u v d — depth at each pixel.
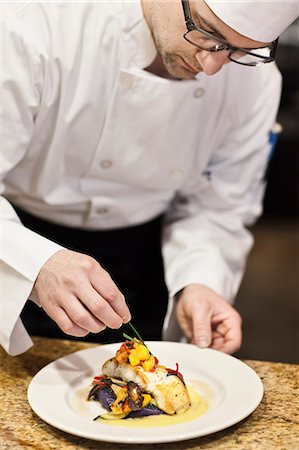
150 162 1.76
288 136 5.20
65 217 1.87
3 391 1.39
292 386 1.40
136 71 1.60
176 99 1.64
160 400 1.26
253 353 3.59
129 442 1.13
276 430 1.23
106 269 1.97
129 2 1.54
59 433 1.23
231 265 2.03
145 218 1.94
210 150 1.87
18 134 1.56
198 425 1.18
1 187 1.58
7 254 1.41
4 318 1.44
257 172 1.99
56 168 1.72
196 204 2.01
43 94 1.57
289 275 4.56
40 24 1.53
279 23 1.36
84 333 1.35
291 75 5.47
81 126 1.65
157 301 2.10
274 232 5.33
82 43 1.56
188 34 1.37
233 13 1.31
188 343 1.68
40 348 1.59
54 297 1.34
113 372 1.32
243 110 1.84
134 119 1.66
